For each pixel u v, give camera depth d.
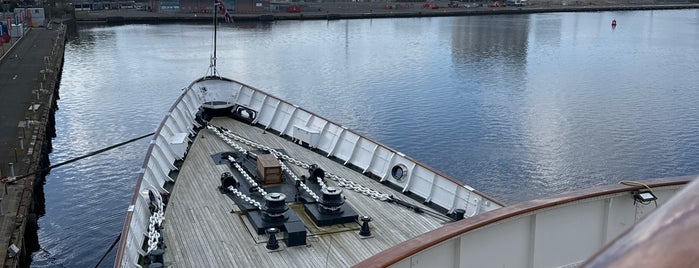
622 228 7.80
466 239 6.77
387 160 16.38
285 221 12.30
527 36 97.00
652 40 94.00
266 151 18.22
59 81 52.75
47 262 21.42
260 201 13.81
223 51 75.25
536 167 30.80
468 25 116.06
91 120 41.03
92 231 23.80
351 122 39.38
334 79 56.00
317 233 12.24
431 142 34.91
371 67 63.28
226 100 23.17
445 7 156.88
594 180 29.17
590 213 7.58
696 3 194.38
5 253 17.08
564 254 7.52
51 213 25.34
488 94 48.66
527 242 7.28
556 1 187.00
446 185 14.42
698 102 46.00
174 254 11.39
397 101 45.88
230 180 14.69
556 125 38.66
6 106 36.47
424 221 13.25
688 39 96.31
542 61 69.06
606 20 135.00
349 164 17.39
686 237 1.35
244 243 11.80
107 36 90.62
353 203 14.24
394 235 12.38
